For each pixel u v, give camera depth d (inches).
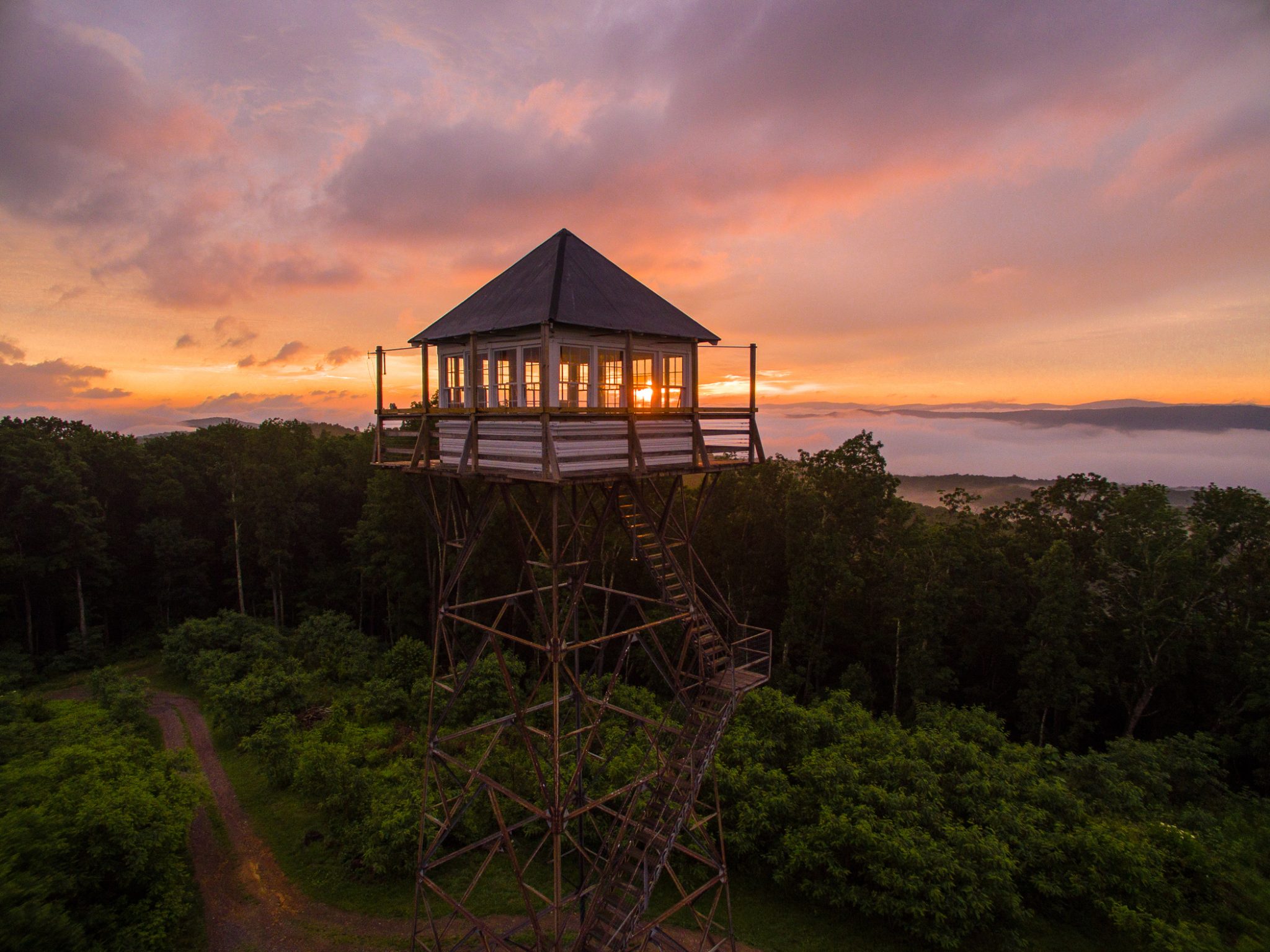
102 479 1961.1
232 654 1576.0
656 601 666.2
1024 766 995.9
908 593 1467.8
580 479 502.9
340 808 979.3
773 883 887.1
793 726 1082.7
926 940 767.7
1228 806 1042.7
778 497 1678.2
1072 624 1398.9
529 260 624.1
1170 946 708.0
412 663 1508.4
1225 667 1365.7
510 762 1015.6
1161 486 1525.6
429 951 739.4
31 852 641.0
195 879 876.6
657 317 597.9
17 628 1785.2
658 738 751.1
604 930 564.1
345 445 2305.6
